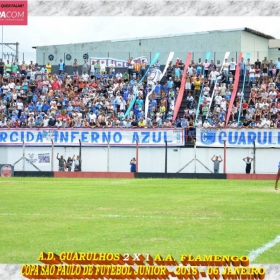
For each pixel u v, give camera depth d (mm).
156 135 51312
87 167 52375
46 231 20859
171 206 27641
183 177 47844
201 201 29797
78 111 57906
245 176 46844
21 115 57250
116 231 20828
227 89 58250
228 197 31781
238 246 18406
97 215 24672
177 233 20469
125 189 36656
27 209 26516
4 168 50094
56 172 49250
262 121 53406
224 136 49938
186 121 54062
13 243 18844
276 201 29812
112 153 52125
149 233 20469
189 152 50656
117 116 57781
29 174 49750
